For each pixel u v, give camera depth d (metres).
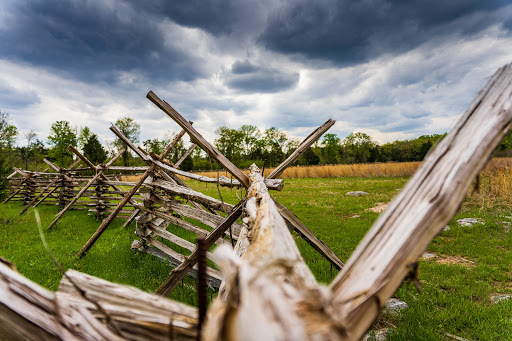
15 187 17.33
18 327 0.70
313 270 4.69
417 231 0.65
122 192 9.95
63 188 12.93
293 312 0.44
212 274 4.25
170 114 2.99
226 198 14.27
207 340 0.52
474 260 5.54
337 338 0.44
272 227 1.15
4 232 8.14
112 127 5.28
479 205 10.07
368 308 0.59
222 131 81.75
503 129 0.70
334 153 77.94
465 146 0.71
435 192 0.68
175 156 56.47
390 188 17.58
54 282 4.41
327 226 8.38
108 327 0.75
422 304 3.70
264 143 83.12
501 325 3.15
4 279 0.73
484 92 0.78
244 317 0.42
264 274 0.54
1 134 38.22
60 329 0.71
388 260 0.64
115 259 5.43
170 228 7.71
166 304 0.82
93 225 9.06
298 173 33.19
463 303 3.66
